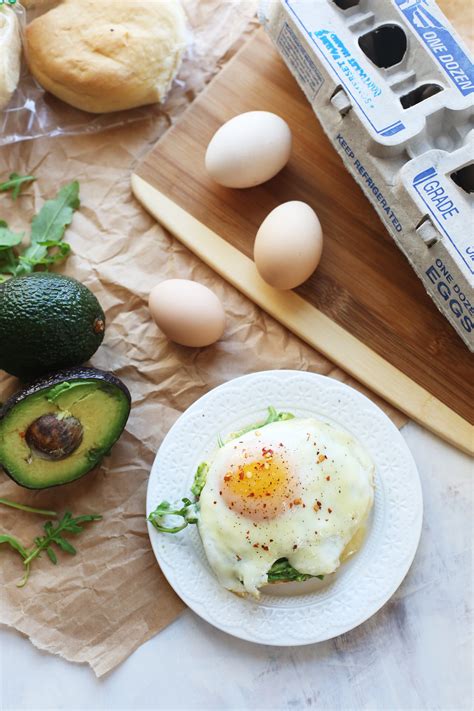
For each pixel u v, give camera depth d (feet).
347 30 2.10
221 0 2.35
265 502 1.97
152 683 2.12
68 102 2.31
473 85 2.05
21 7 2.26
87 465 2.08
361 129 2.08
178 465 2.10
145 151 2.34
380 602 2.03
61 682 2.13
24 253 2.27
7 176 2.32
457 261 1.98
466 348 2.17
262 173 2.16
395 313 2.20
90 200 2.30
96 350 2.13
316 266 2.17
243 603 2.04
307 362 2.21
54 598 2.13
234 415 2.12
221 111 2.31
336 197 2.25
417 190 2.01
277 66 2.31
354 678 2.11
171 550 2.07
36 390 1.99
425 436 2.18
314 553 1.98
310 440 2.02
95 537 2.16
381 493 2.08
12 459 2.03
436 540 2.15
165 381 2.22
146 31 2.22
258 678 2.12
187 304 2.10
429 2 2.09
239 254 2.24
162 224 2.28
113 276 2.26
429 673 2.10
